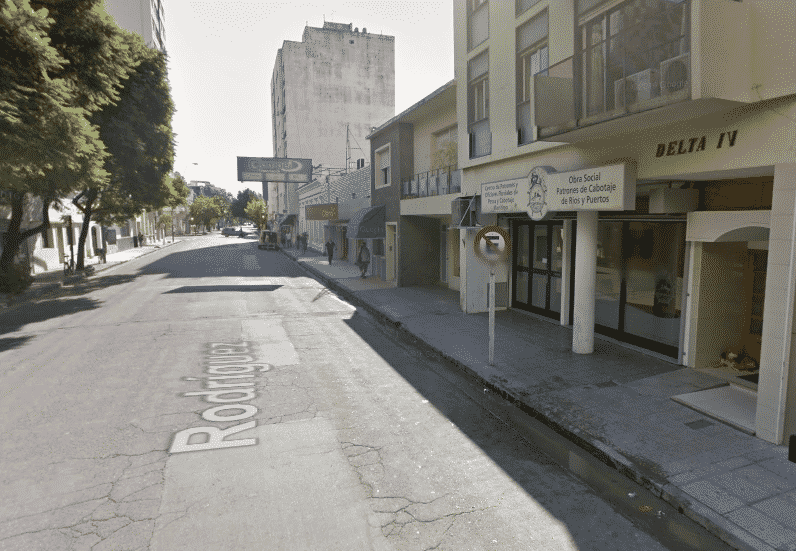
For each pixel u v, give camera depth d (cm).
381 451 511
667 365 755
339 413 614
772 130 496
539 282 1152
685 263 724
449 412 620
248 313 1304
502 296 1243
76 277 2109
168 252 4056
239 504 410
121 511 399
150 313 1302
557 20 797
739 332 742
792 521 374
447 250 1708
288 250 4109
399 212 1712
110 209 2409
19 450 509
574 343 842
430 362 845
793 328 475
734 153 541
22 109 930
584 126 650
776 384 489
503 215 1197
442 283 1753
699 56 477
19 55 928
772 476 436
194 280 2066
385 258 1898
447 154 1469
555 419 568
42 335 1052
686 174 610
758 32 494
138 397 668
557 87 717
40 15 904
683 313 735
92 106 1294
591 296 816
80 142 1042
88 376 763
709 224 661
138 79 1822
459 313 1229
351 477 456
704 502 400
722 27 482
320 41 5653
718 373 705
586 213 795
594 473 467
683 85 523
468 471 470
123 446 518
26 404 641
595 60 675
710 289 714
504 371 749
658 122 612
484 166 1109
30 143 934
